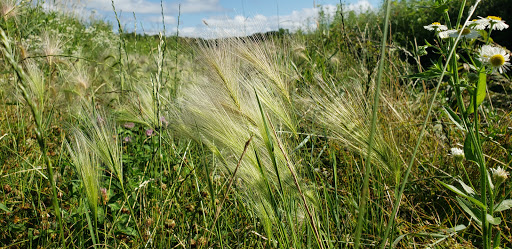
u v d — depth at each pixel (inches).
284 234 66.0
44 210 86.5
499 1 315.9
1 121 134.0
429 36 322.3
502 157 107.2
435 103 152.6
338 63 189.2
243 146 64.7
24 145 117.1
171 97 120.8
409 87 172.2
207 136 66.2
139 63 204.4
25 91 42.8
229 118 64.7
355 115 78.2
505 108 154.2
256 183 65.2
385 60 169.3
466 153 69.6
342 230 79.7
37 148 116.0
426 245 76.7
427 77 73.5
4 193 90.5
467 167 106.3
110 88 147.7
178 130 75.4
